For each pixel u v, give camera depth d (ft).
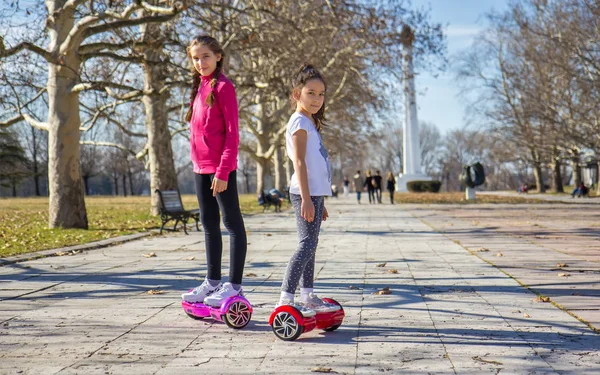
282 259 28.81
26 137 229.45
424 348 12.92
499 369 11.39
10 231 46.75
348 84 91.25
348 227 49.88
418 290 20.03
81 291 20.51
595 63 96.84
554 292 19.31
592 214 65.00
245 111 97.71
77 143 49.21
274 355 12.53
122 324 15.47
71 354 12.70
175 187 67.51
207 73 15.56
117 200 154.51
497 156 179.52
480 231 44.16
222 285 15.90
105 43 48.91
